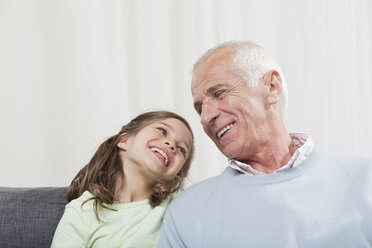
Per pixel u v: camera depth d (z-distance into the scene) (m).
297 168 0.98
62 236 1.11
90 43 1.95
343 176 0.95
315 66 1.96
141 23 1.98
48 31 1.95
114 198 1.29
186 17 2.00
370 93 1.95
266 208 0.95
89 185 1.30
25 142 1.94
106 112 1.95
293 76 1.97
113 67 1.96
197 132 1.96
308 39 1.96
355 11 1.96
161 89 1.99
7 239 1.16
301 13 1.97
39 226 1.18
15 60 1.94
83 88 1.95
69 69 1.95
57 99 1.95
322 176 0.96
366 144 1.95
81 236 1.13
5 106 1.93
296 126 1.96
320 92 1.95
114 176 1.35
